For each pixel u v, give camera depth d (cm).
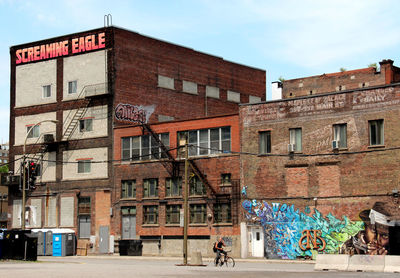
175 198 5612
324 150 4838
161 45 6600
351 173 4706
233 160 5316
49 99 6544
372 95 4669
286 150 5006
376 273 3203
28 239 4312
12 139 6794
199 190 5516
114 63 6128
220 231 5316
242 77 7550
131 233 5859
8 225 6731
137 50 6350
